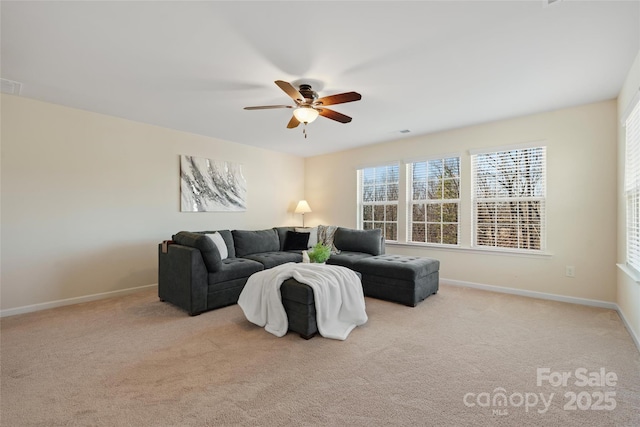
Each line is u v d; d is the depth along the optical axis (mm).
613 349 2318
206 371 2010
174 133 4414
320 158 6238
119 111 3621
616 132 3254
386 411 1605
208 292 3258
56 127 3400
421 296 3566
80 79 2744
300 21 1908
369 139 4992
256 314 2824
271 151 5840
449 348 2354
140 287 4074
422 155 4762
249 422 1520
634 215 2617
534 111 3637
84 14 1835
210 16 1861
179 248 3277
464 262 4352
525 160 3869
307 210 6020
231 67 2508
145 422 1520
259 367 2062
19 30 1996
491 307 3379
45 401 1681
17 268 3170
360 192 5680
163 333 2660
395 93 3059
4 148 3100
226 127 4289
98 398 1713
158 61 2416
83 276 3596
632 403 1674
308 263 3330
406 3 1742
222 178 4992
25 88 2959
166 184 4324
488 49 2242
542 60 2404
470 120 3973
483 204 4211
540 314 3135
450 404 1664
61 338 2535
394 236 5168
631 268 2688
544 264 3719
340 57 2352
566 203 3566
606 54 2312
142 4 1752
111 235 3814
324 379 1912
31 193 3254
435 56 2338
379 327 2805
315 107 2861
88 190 3631
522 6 1772
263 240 4824
